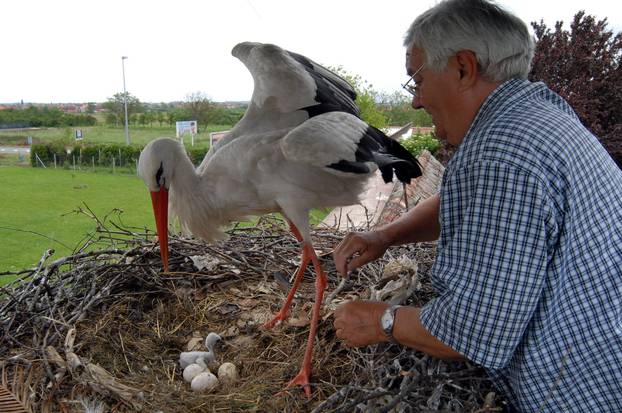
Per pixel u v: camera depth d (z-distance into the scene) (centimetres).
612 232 148
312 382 226
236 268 315
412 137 1016
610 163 154
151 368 244
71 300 268
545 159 136
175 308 286
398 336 168
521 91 152
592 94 690
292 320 274
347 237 233
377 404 189
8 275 299
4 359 224
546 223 136
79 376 212
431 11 157
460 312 145
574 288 146
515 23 150
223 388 224
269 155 244
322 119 236
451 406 182
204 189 264
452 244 147
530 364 154
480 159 141
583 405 153
